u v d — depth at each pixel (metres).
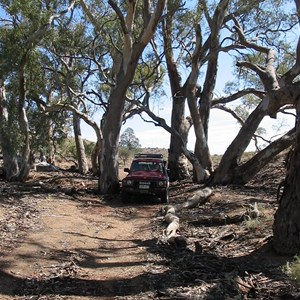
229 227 9.89
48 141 27.98
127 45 17.16
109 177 17.91
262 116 18.53
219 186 18.14
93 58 22.02
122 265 7.22
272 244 7.54
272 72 17.62
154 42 24.84
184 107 26.34
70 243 8.73
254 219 10.16
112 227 10.88
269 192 15.91
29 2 17.42
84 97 26.83
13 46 18.34
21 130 21.77
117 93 17.73
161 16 16.33
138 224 11.50
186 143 26.48
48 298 5.59
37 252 7.82
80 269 6.95
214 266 6.80
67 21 22.38
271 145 18.38
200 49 20.48
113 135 18.00
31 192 16.72
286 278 6.15
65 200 15.38
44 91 23.45
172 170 26.64
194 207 13.84
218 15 20.20
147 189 15.48
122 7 22.42
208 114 24.22
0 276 6.35
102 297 5.66
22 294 5.76
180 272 6.57
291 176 7.21
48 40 20.70
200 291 5.66
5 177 23.12
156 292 5.73
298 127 7.21
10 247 8.04
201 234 9.44
